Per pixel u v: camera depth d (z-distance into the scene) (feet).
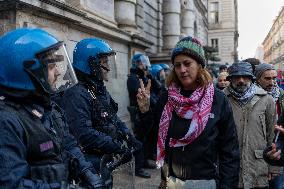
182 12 59.88
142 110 8.37
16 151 5.06
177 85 8.03
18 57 5.61
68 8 17.21
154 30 49.26
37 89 5.76
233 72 10.98
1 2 13.58
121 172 11.62
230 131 7.75
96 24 22.22
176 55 7.64
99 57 9.26
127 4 31.96
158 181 18.04
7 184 4.84
